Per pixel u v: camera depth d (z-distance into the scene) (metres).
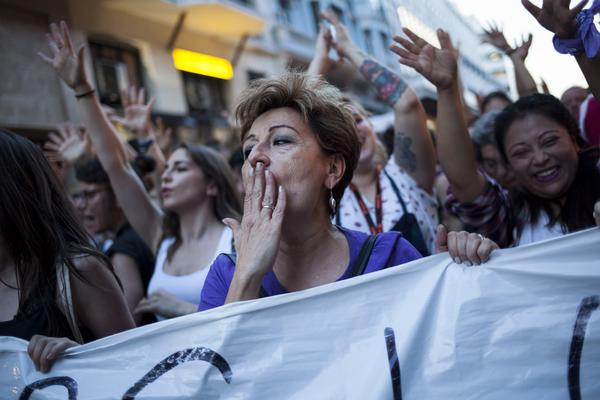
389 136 3.56
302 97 1.49
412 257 1.54
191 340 1.44
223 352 1.42
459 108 2.09
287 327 1.42
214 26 11.64
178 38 11.17
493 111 3.07
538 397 1.35
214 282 1.56
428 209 2.52
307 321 1.42
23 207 1.60
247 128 1.58
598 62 1.53
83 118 2.68
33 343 1.47
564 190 1.96
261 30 12.29
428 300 1.42
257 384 1.41
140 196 2.81
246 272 1.40
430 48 2.09
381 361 1.39
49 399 1.46
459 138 2.09
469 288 1.42
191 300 2.44
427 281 1.44
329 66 2.97
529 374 1.36
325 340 1.42
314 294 1.43
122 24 9.90
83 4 9.13
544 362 1.36
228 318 1.43
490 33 3.18
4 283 1.62
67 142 4.15
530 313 1.39
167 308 2.33
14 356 1.49
